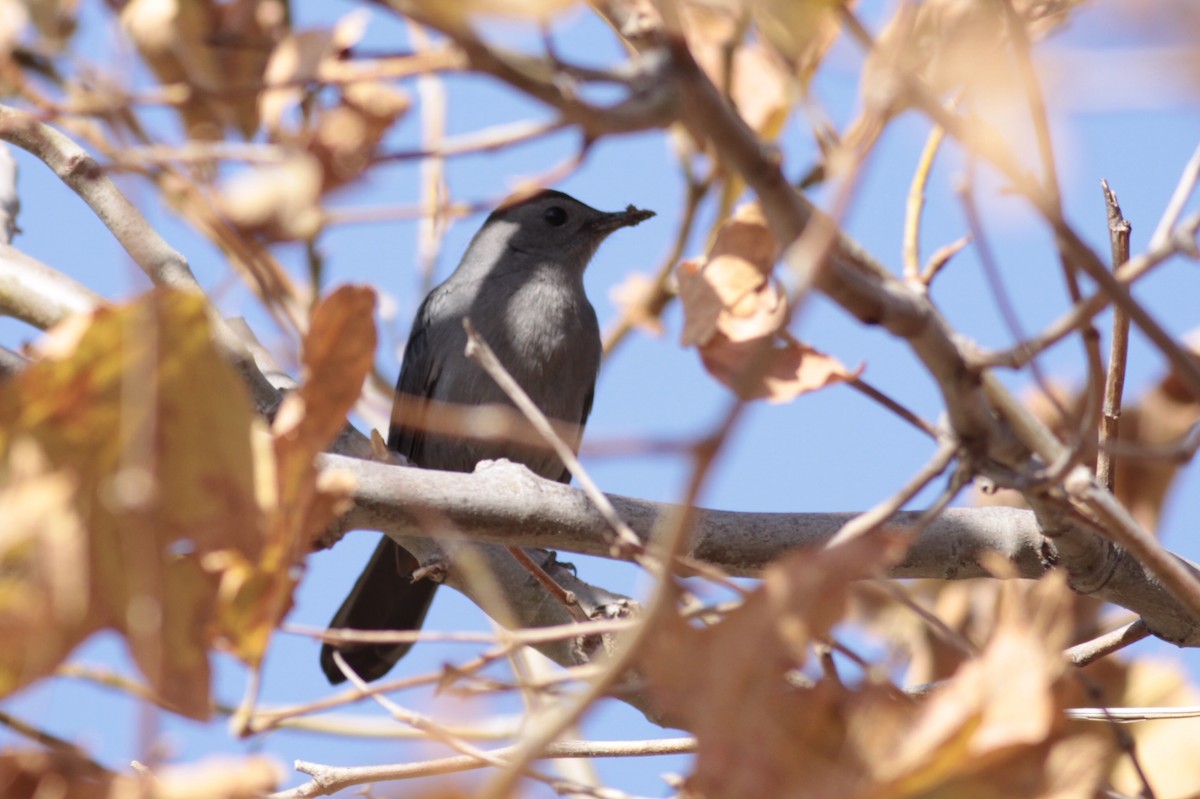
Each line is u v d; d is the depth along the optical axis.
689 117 4.47
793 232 4.83
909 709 4.58
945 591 10.11
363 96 5.19
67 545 4.25
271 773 4.29
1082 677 5.76
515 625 8.26
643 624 4.33
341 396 4.81
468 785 4.68
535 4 3.78
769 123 7.20
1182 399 9.82
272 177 5.30
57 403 4.19
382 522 8.44
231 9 5.56
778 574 4.51
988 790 4.25
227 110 5.50
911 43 5.11
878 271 5.55
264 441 4.76
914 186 6.02
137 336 4.14
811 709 4.44
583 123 3.98
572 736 7.78
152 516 4.30
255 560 4.59
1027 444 6.05
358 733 9.20
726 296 5.98
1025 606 4.46
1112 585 8.71
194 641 4.63
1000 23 4.76
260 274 5.62
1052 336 5.47
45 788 4.51
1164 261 5.14
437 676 5.69
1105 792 5.43
